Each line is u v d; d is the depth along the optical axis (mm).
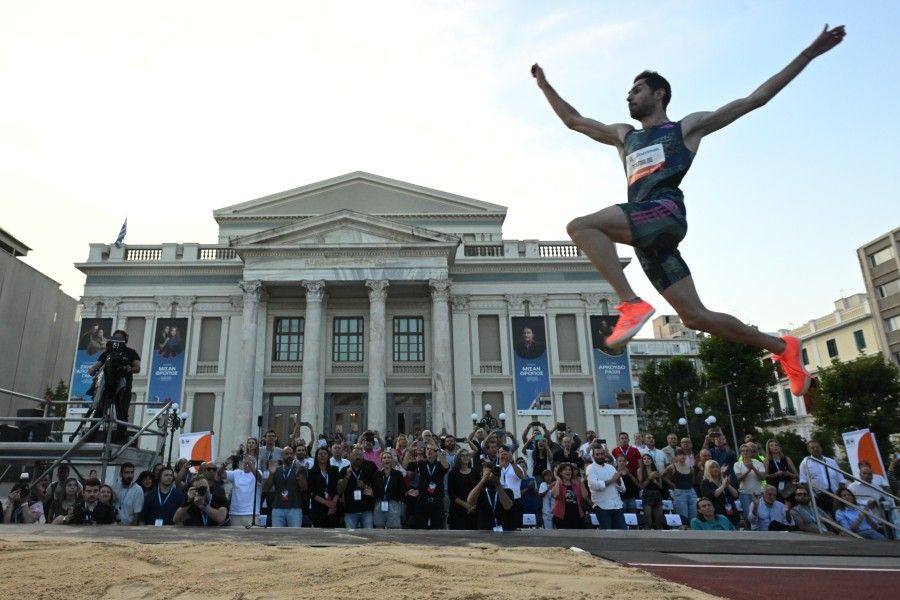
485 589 3135
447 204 43000
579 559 4176
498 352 37125
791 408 62281
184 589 3129
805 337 64250
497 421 28391
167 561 3783
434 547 4609
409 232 35344
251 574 3459
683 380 53062
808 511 11617
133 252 38406
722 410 44156
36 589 3131
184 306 36750
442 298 34938
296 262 35125
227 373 35688
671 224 2947
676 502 13852
